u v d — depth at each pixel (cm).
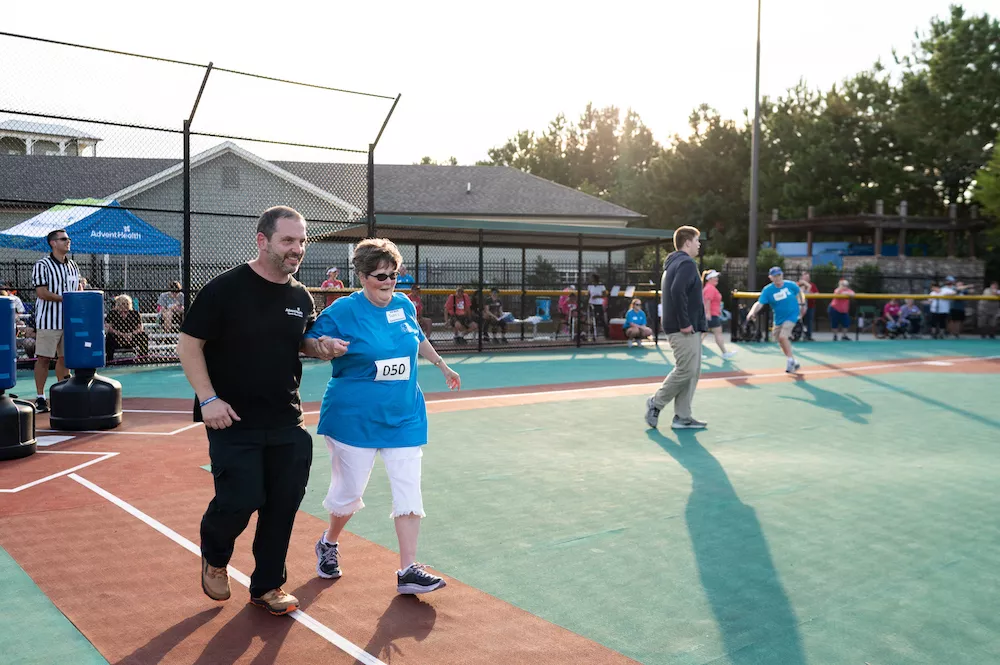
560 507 523
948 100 3566
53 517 489
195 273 1295
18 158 1331
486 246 1995
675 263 779
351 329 363
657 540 457
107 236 1362
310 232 1366
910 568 414
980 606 365
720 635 332
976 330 2528
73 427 763
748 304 2389
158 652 311
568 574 402
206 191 1315
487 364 1462
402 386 369
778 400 1013
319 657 308
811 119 4122
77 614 346
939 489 576
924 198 3906
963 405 977
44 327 847
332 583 388
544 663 305
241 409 332
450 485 579
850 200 3897
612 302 2067
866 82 3956
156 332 1504
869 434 791
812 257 3475
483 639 326
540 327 2288
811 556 432
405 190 3238
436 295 2128
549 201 3312
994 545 452
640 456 681
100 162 1405
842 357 1619
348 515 382
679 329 775
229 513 330
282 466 343
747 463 657
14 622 338
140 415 860
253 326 328
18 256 1880
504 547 443
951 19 3638
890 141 3928
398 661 306
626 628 338
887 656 314
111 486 563
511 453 689
